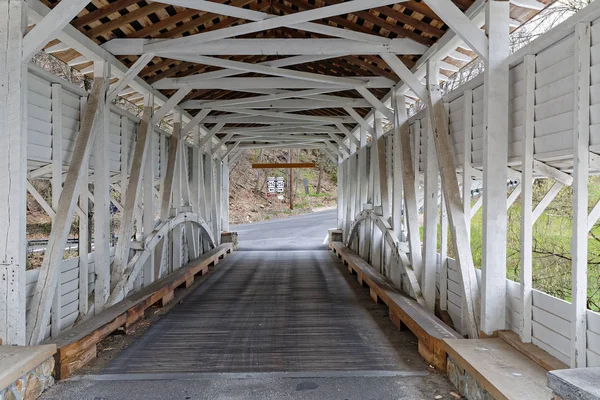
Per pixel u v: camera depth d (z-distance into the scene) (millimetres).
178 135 6859
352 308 5074
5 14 2973
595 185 5266
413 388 2816
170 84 5711
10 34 2959
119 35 4445
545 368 2428
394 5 3914
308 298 5625
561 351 2480
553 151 2594
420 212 11047
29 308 3420
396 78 5402
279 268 8281
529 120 2793
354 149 10258
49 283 3312
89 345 3281
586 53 2275
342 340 3844
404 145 5332
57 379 2910
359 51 4430
